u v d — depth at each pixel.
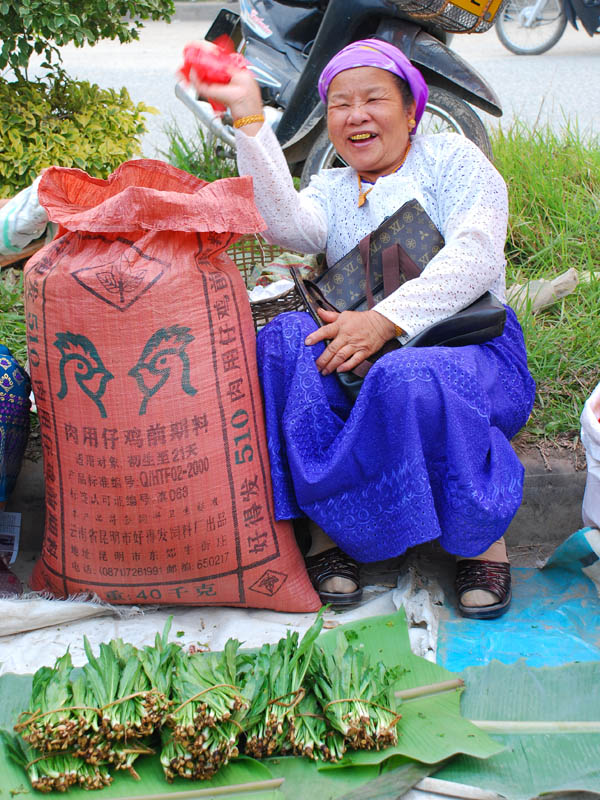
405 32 3.54
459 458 1.95
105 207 1.87
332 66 2.17
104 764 1.54
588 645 1.97
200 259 1.96
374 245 2.19
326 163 3.80
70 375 1.92
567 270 3.14
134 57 8.86
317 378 2.06
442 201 2.19
